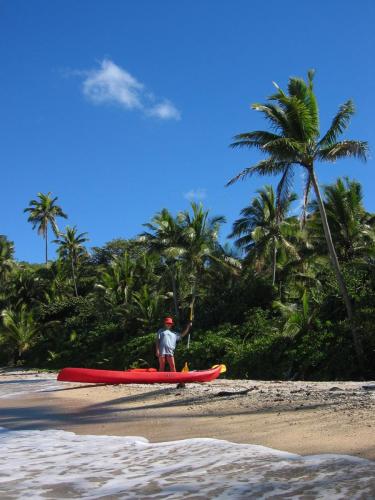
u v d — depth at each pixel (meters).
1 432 8.15
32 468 5.20
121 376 15.51
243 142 20.61
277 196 20.47
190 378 15.03
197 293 35.28
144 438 6.83
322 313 23.48
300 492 3.71
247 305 31.19
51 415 10.23
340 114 19.52
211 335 28.89
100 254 64.19
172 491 4.00
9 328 46.88
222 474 4.45
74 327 45.31
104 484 4.39
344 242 27.11
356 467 4.34
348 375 19.59
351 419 6.63
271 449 5.44
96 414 9.88
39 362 44.84
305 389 11.14
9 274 62.94
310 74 20.23
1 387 22.44
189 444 6.09
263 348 23.42
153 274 41.84
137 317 37.12
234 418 7.84
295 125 19.80
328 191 26.77
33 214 58.91
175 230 32.47
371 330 19.47
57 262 54.25
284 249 31.38
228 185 20.09
